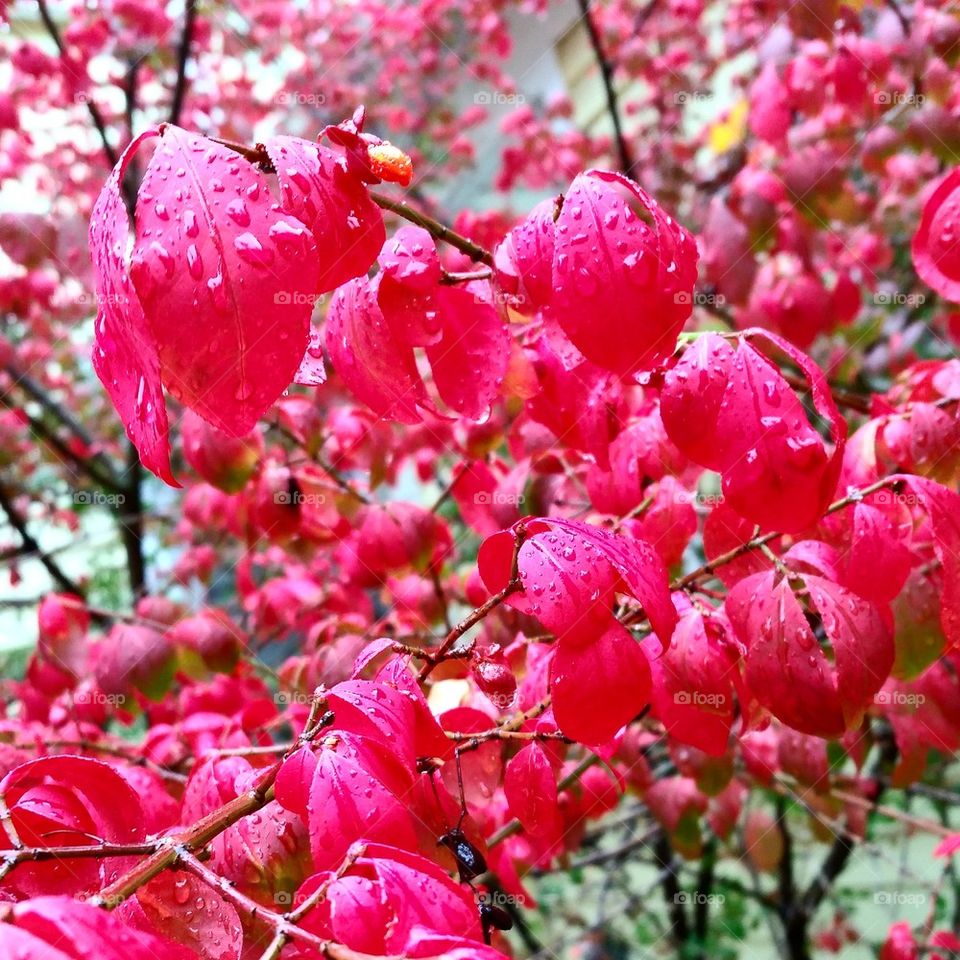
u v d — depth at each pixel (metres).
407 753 0.16
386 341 0.19
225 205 0.14
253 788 0.17
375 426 0.35
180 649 0.34
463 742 0.20
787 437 0.18
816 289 0.39
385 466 0.35
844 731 0.19
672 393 0.18
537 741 0.19
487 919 0.17
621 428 0.25
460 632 0.18
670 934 0.59
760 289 0.39
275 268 0.14
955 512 0.20
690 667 0.21
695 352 0.18
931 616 0.23
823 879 0.54
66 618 0.35
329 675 0.31
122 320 0.15
